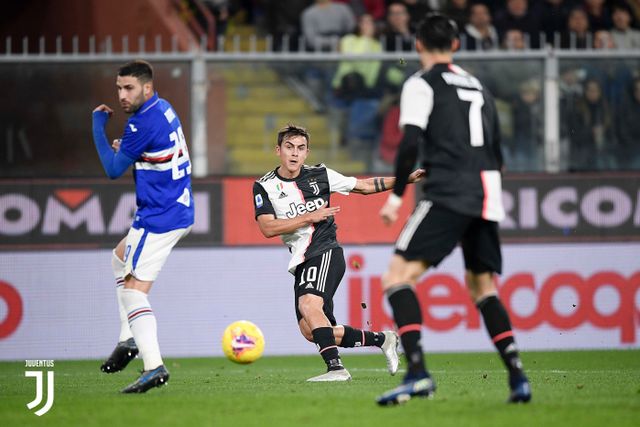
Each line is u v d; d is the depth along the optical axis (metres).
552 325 43.25
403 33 53.28
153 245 23.58
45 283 42.66
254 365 39.12
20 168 43.06
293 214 28.09
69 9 53.75
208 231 42.97
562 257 43.44
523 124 44.06
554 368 34.56
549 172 43.69
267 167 43.91
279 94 43.97
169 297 42.81
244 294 42.94
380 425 17.19
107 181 42.94
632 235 43.62
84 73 43.09
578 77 44.06
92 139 43.25
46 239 42.69
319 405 20.06
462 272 42.97
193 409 19.83
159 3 54.50
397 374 30.77
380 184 28.73
